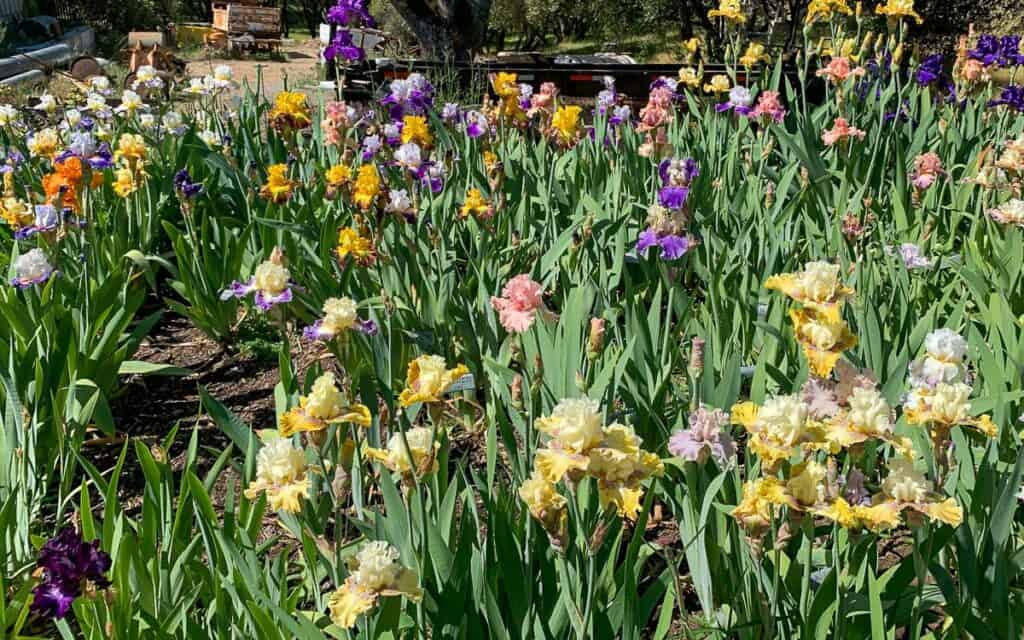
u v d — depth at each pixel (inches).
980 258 180.5
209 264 205.9
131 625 95.1
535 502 77.1
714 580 109.3
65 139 293.9
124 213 230.2
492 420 119.0
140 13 1427.2
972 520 102.1
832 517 76.9
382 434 127.5
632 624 87.1
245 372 201.2
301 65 1176.8
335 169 173.2
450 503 101.7
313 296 194.1
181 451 169.5
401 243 181.0
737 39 276.2
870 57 289.7
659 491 132.8
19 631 103.1
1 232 236.7
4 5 1126.4
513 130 289.6
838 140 234.4
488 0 657.6
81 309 175.8
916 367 99.8
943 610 107.7
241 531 102.7
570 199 228.7
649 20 928.9
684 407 127.4
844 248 167.8
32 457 135.1
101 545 113.2
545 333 140.4
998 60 265.3
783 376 132.1
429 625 95.7
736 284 169.2
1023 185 195.0
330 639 102.7
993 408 120.5
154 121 315.3
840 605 86.6
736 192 225.8
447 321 171.6
